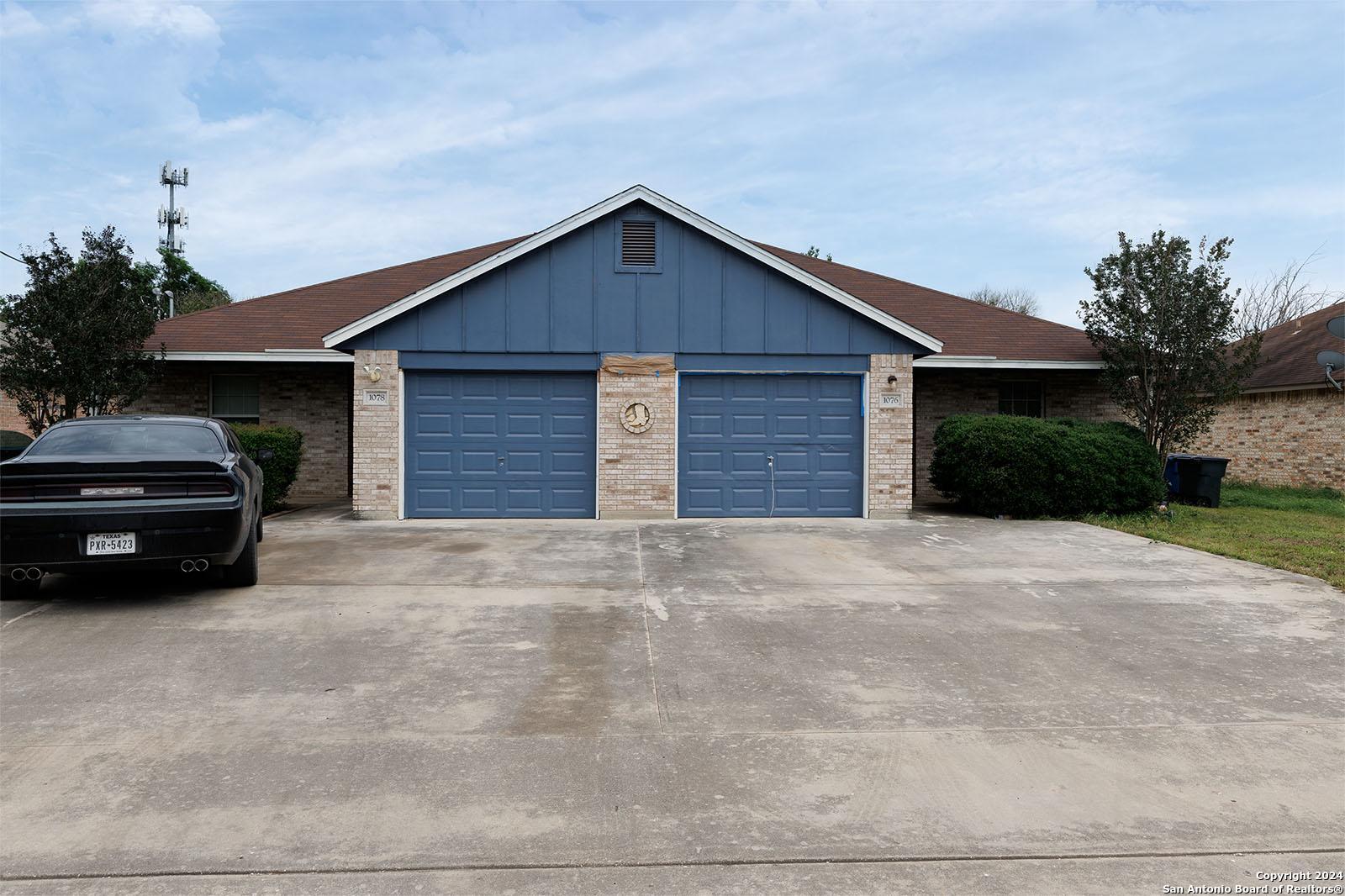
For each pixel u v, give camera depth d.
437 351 12.76
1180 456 15.80
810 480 13.25
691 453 13.13
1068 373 16.88
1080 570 8.92
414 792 3.80
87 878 3.10
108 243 12.84
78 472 6.53
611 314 12.91
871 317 13.09
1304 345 19.89
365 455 12.72
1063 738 4.48
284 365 15.93
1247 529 12.25
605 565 9.04
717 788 3.87
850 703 4.98
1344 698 5.11
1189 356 13.96
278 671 5.44
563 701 4.96
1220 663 5.78
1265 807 3.74
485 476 12.95
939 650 6.04
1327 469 17.81
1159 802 3.78
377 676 5.36
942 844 3.40
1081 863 3.27
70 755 4.16
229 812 3.60
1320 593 7.85
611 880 3.13
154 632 6.27
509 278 12.81
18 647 5.88
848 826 3.54
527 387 13.01
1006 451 13.15
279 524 12.27
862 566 9.11
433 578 8.27
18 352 12.13
